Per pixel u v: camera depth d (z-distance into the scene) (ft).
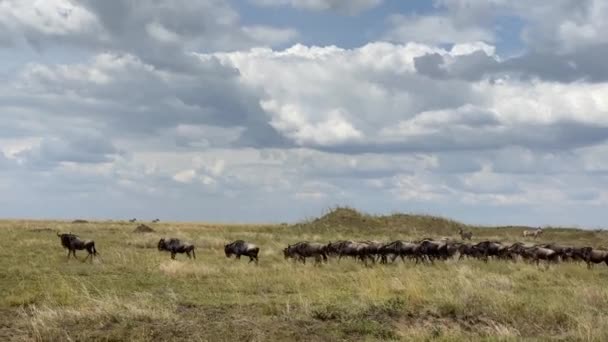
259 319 44.29
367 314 46.57
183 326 41.68
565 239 174.81
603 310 51.11
